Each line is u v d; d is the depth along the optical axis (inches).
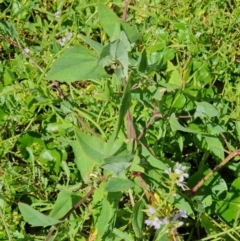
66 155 17.5
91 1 22.3
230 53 21.0
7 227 14.2
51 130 17.6
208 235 15.1
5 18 22.9
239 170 16.7
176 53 20.2
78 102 18.4
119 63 11.8
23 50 18.6
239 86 18.5
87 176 13.7
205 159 16.8
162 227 12.6
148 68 13.7
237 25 22.5
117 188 12.3
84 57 12.5
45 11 21.7
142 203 12.9
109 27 12.6
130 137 13.2
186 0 22.5
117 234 13.6
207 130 16.9
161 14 21.7
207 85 20.0
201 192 15.5
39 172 16.4
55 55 17.6
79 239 14.7
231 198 15.7
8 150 17.6
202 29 21.4
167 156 17.6
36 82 18.6
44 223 12.0
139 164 12.7
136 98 14.1
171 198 13.6
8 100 18.4
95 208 14.3
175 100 16.7
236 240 14.2
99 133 17.2
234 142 17.7
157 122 16.5
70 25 21.9
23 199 16.3
